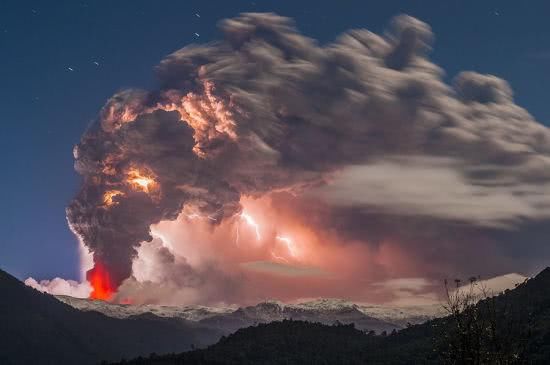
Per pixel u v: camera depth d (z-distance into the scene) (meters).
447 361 147.12
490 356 141.88
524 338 145.38
